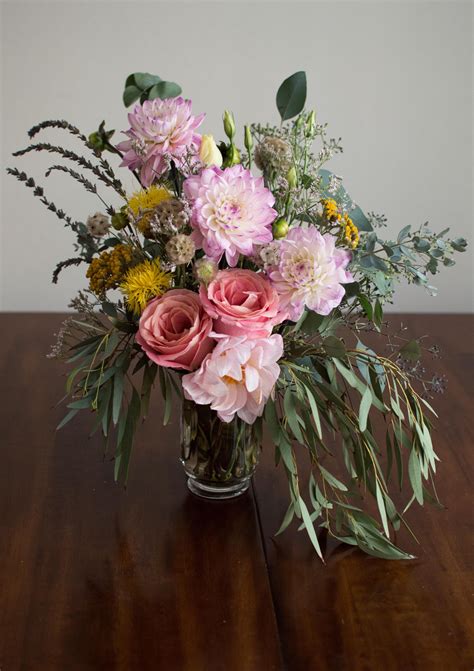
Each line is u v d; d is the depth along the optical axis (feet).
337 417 3.90
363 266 3.60
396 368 3.92
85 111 8.66
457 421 5.02
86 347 3.76
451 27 8.39
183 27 8.39
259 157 3.54
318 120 8.67
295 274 3.30
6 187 8.88
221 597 3.44
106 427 3.69
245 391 3.50
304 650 3.15
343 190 3.77
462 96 8.59
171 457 4.57
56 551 3.72
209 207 3.28
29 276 9.20
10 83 8.55
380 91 8.59
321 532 3.93
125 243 3.77
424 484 4.35
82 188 8.91
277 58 8.48
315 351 3.86
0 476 4.32
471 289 9.21
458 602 3.45
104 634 3.21
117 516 4.00
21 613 3.31
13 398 5.20
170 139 3.51
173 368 3.75
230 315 3.32
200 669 3.04
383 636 3.24
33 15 8.34
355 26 8.40
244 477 4.12
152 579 3.55
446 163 8.79
